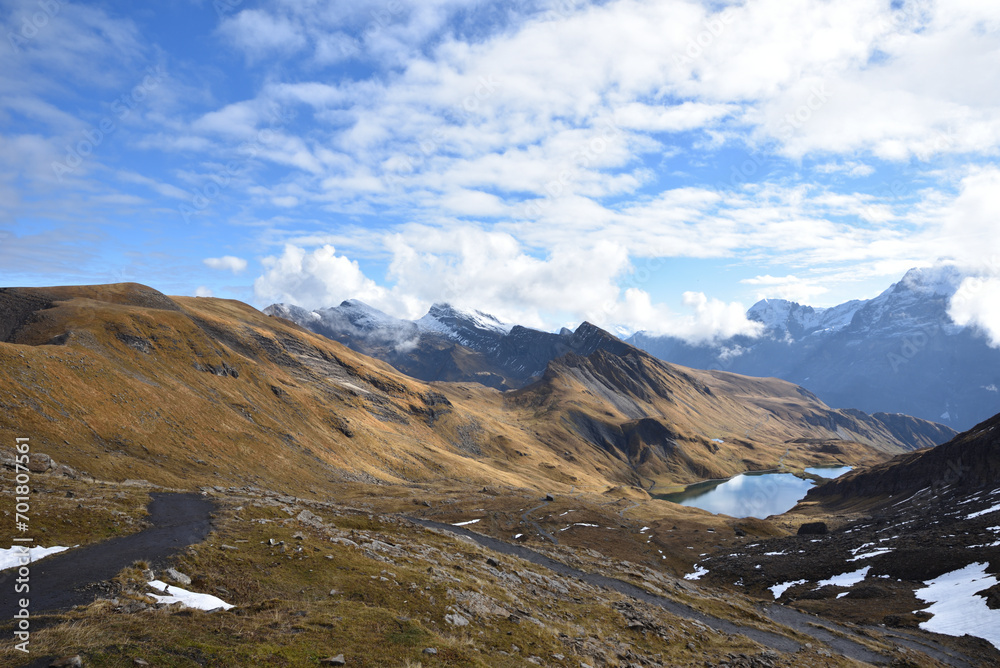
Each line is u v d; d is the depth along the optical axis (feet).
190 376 458.09
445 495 469.57
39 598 72.13
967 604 202.69
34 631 59.72
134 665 54.49
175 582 84.17
